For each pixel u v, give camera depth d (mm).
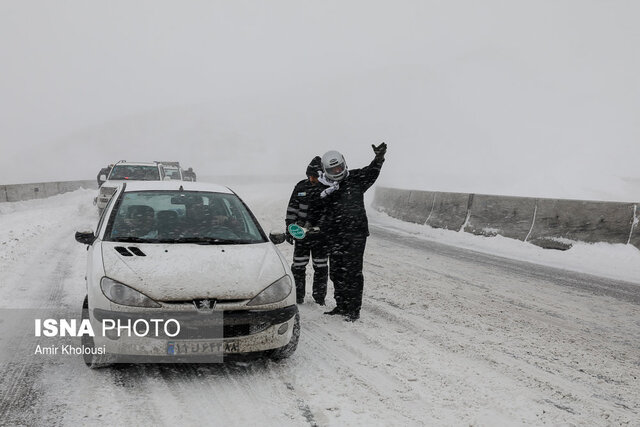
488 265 9133
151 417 3275
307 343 4777
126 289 3734
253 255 4340
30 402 3422
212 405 3469
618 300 6863
